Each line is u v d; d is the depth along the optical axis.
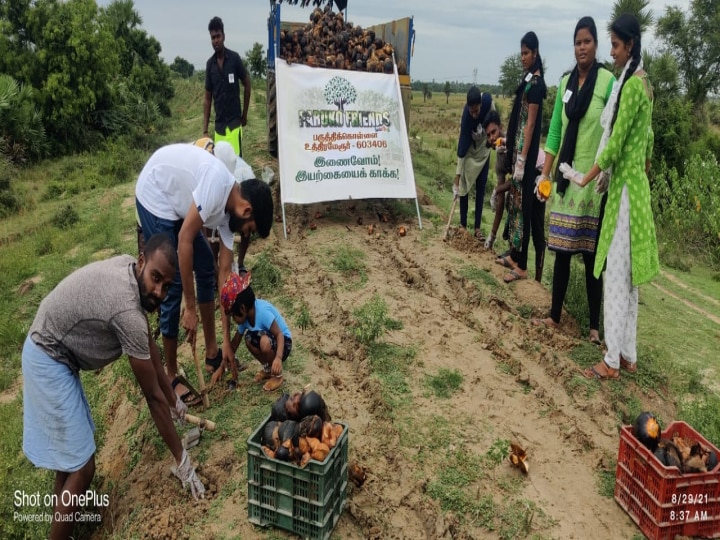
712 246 12.10
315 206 9.92
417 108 59.06
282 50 10.00
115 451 4.96
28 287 9.11
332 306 6.62
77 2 21.28
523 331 6.23
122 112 22.75
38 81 20.42
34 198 14.26
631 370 5.63
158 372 4.15
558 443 4.65
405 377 5.39
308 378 5.25
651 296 9.05
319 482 3.40
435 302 6.94
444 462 4.34
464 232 8.92
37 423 3.81
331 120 9.14
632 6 14.17
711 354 6.89
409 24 10.02
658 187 14.54
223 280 4.78
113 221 11.52
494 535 3.77
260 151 12.22
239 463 4.23
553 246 6.00
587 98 5.56
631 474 3.89
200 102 35.50
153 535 3.73
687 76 25.34
